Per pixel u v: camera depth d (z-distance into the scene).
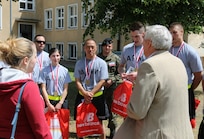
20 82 2.33
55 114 4.62
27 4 27.58
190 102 4.31
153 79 2.63
